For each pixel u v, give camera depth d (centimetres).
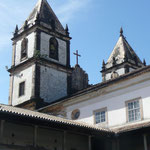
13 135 2062
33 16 4272
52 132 2295
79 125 2150
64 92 4034
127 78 2677
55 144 2280
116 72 5259
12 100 4031
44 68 3931
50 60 4031
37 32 4031
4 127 2027
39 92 3769
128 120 2580
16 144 2061
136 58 5406
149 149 2228
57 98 3919
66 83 4097
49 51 4084
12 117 1886
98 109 2842
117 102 2709
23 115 1884
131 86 2648
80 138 2439
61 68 4112
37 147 2042
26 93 3862
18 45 4284
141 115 2494
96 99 2897
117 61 5384
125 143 2408
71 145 2353
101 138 2430
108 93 2811
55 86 3959
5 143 2002
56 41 4219
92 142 2491
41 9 4309
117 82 2753
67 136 2352
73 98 3097
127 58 5228
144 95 2527
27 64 3988
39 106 3672
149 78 2528
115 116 2681
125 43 5622
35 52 3909
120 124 2617
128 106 2620
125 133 2280
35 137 2041
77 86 4216
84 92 3219
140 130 2181
